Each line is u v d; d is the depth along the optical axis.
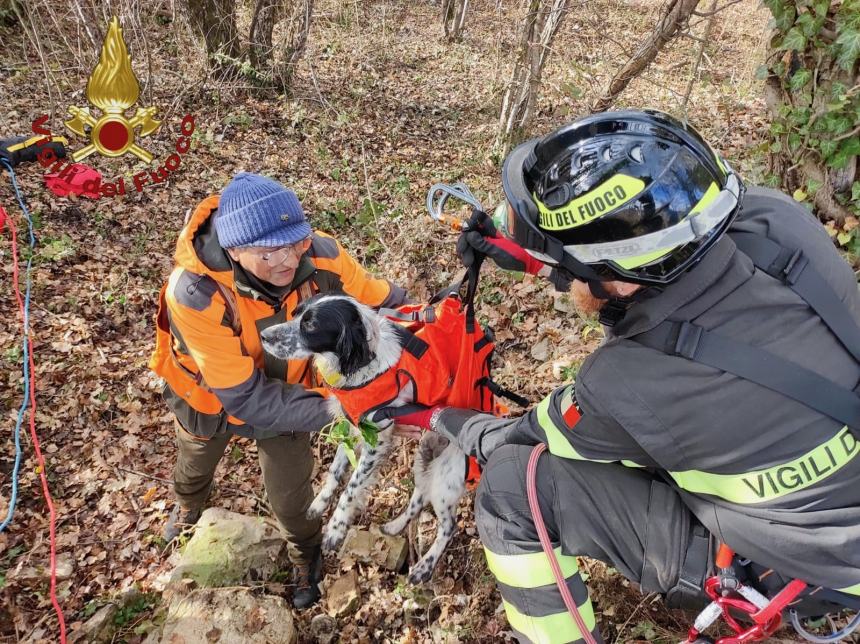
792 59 3.04
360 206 6.80
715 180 1.59
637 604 2.69
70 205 6.32
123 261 5.85
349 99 10.16
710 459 1.60
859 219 2.98
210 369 2.36
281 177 7.50
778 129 3.18
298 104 9.29
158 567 3.40
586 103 8.08
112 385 4.58
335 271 2.76
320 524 3.11
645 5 9.74
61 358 4.70
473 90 11.05
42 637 3.04
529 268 2.16
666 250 1.53
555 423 1.91
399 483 3.69
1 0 9.32
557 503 1.99
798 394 1.50
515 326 4.61
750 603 1.68
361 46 12.20
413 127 9.49
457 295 2.73
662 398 1.59
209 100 8.97
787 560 1.58
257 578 3.20
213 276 2.28
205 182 7.23
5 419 4.19
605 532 1.94
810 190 3.09
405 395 2.48
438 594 3.09
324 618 3.02
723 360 1.53
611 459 1.83
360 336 2.38
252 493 3.80
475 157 8.21
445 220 2.34
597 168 1.58
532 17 7.09
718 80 8.55
